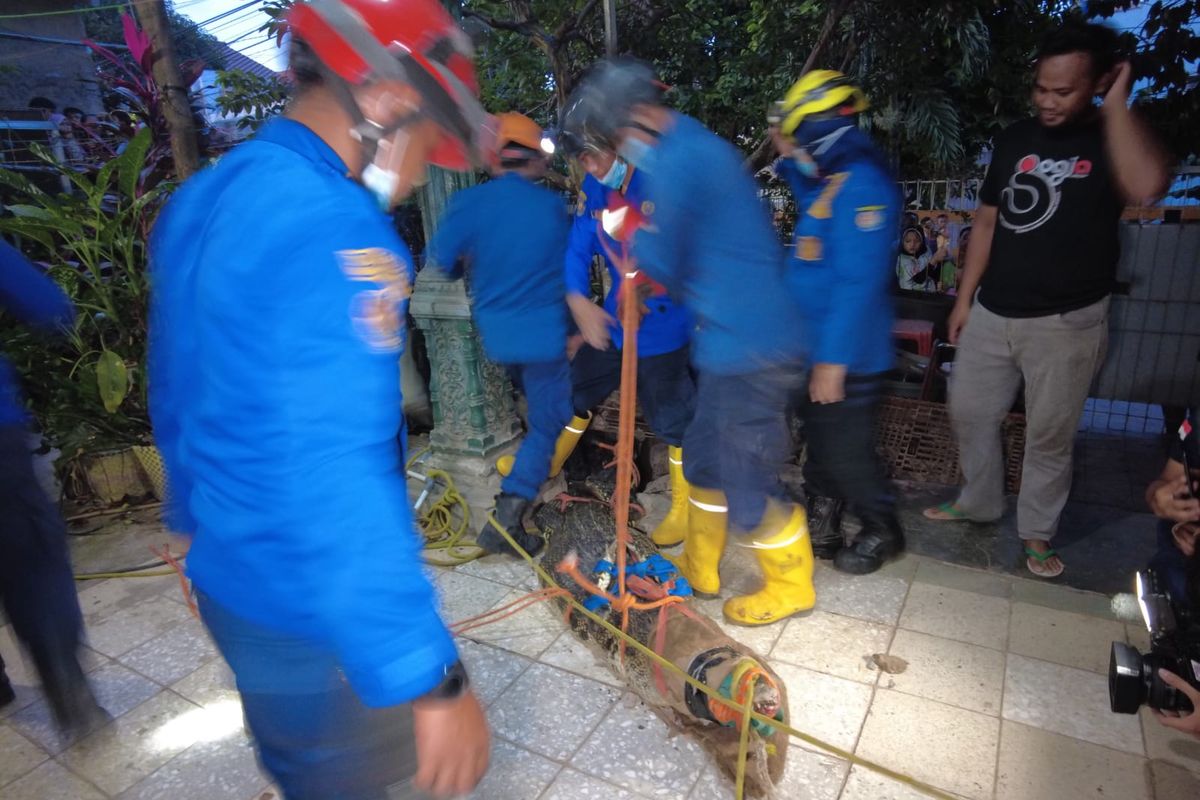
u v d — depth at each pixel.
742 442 2.50
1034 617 2.84
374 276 0.97
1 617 3.14
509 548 3.32
